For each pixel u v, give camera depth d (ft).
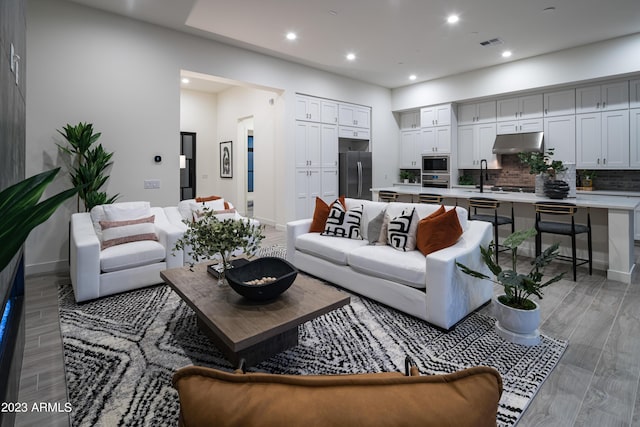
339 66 21.94
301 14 14.56
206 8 14.08
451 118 24.47
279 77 20.52
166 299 10.66
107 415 5.73
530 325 7.95
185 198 27.53
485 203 15.39
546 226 13.24
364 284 10.50
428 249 9.89
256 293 6.82
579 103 19.63
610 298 10.75
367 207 12.80
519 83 20.65
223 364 7.22
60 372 6.92
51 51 13.25
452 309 8.63
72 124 13.78
